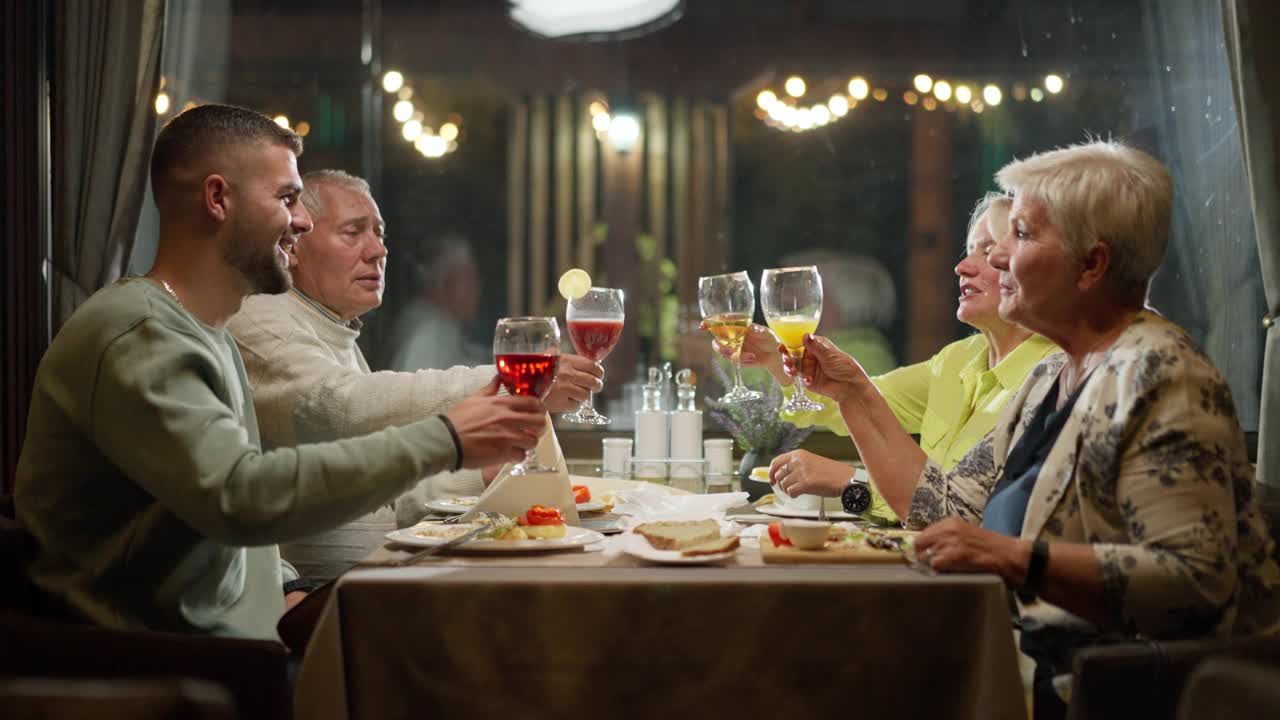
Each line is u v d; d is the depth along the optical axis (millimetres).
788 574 1184
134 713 788
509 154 4016
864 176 3891
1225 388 1221
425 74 3986
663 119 3979
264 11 3881
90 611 1379
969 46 3801
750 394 2260
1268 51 2834
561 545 1360
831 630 1133
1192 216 3408
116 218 3016
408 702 1144
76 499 1376
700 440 2555
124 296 1368
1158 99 3490
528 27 3625
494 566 1245
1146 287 1371
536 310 4035
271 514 1231
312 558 2084
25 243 2979
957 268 2131
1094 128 3654
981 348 2365
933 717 1137
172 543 1396
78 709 784
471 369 2033
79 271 2996
